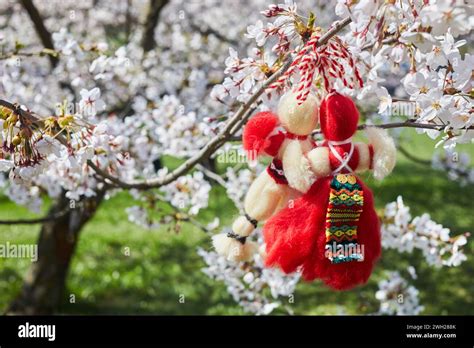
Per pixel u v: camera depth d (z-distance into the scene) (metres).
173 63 6.26
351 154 2.21
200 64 7.06
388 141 2.26
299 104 2.18
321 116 2.22
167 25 8.19
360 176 2.40
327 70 2.25
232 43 7.77
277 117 2.27
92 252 8.52
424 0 1.85
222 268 3.75
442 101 2.10
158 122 4.43
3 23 7.84
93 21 8.14
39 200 4.23
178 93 5.67
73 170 3.12
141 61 5.72
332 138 2.21
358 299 6.93
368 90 2.30
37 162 2.15
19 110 2.14
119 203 10.72
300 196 2.30
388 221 3.54
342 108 2.19
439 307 6.93
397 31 2.03
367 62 2.29
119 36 8.17
